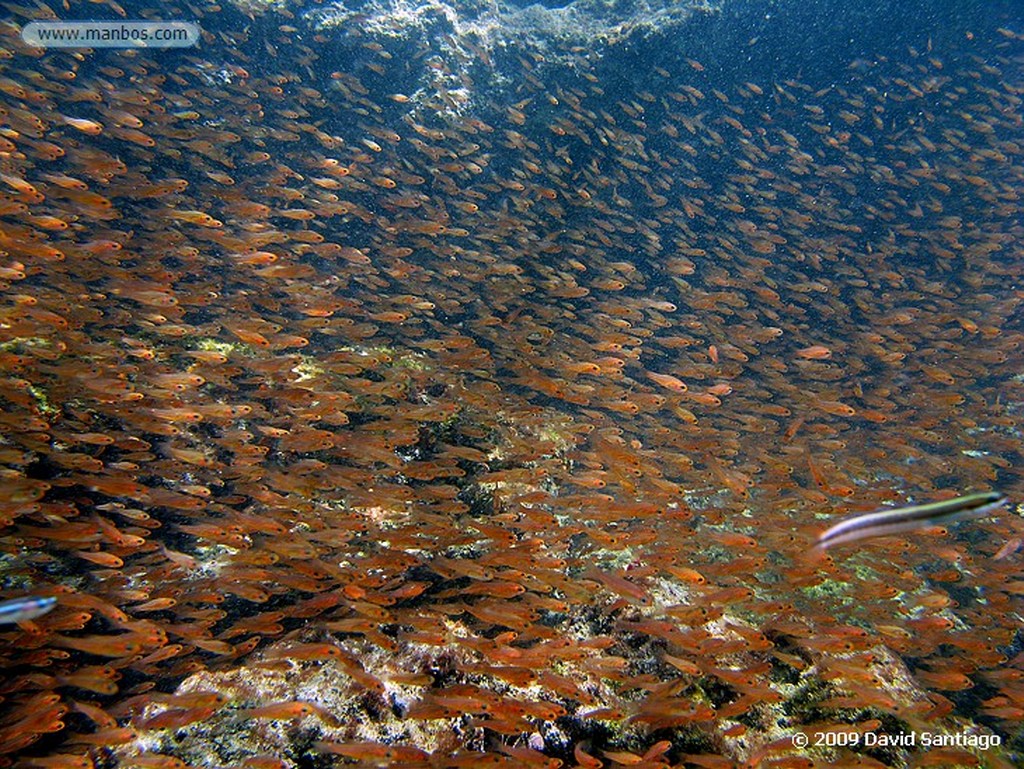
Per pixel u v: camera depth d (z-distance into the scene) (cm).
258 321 85
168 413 70
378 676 57
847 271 126
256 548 64
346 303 92
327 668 57
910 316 112
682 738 58
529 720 56
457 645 60
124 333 85
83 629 61
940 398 99
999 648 75
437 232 107
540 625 63
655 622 61
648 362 128
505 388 106
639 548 76
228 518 66
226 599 66
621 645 63
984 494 31
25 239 79
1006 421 101
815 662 63
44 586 55
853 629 63
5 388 66
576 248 116
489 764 49
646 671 61
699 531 74
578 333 119
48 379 70
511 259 119
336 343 104
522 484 81
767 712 60
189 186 117
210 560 68
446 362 91
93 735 50
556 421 89
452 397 86
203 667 59
